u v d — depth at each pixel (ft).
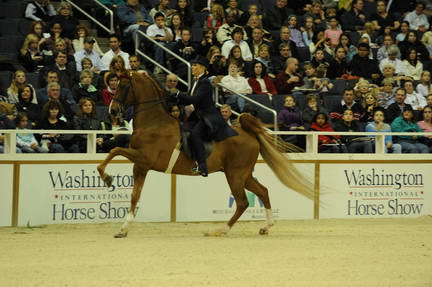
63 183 47.01
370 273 31.35
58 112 49.67
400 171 55.62
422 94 67.56
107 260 33.58
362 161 54.54
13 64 59.62
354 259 34.88
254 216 52.01
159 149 42.34
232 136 43.21
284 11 73.72
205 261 33.53
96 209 48.03
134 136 42.50
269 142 44.24
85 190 47.67
